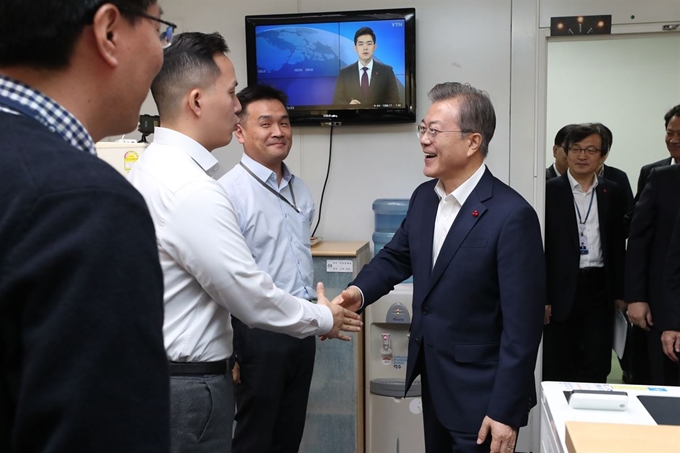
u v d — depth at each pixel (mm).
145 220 593
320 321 1644
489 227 1715
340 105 2912
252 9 3027
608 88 4758
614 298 3264
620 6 2803
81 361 524
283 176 2402
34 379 520
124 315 550
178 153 1430
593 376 3238
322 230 3080
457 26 2910
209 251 1345
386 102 2879
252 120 2230
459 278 1733
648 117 4727
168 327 1379
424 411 1934
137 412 558
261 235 2178
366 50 2863
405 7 2930
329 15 2873
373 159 3014
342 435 2732
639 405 1305
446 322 1762
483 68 2910
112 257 547
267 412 2143
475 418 1719
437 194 1913
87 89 669
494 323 1746
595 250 3191
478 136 1771
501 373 1650
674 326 2555
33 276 520
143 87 736
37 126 595
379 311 2777
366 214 3039
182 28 3066
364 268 2135
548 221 3127
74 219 538
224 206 1386
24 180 542
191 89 1472
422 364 1888
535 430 3031
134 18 692
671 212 2648
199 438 1406
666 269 2592
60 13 610
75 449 523
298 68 2922
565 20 2840
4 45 603
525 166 2934
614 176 3607
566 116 4828
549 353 3314
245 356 2129
